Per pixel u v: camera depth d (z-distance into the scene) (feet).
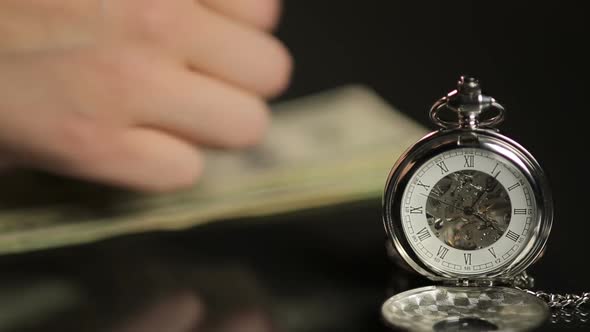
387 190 1.41
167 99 1.58
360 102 1.78
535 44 1.88
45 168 1.60
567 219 1.53
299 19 1.92
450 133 1.40
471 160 1.40
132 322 1.38
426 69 1.84
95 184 1.64
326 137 1.71
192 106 1.59
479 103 1.39
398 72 1.84
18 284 1.46
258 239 1.55
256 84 1.66
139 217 1.60
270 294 1.42
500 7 1.97
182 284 1.45
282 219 1.58
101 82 1.57
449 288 1.40
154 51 1.60
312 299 1.42
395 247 1.43
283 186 1.63
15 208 1.61
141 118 1.58
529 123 1.72
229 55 1.63
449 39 1.90
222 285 1.45
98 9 1.59
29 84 1.56
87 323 1.38
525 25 1.92
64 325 1.37
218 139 1.62
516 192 1.40
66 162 1.59
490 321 1.35
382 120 1.75
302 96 1.80
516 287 1.42
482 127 1.41
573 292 1.42
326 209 1.59
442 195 1.40
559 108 1.75
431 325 1.34
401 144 1.69
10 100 1.56
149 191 1.62
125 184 1.61
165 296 1.43
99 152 1.58
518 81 1.80
